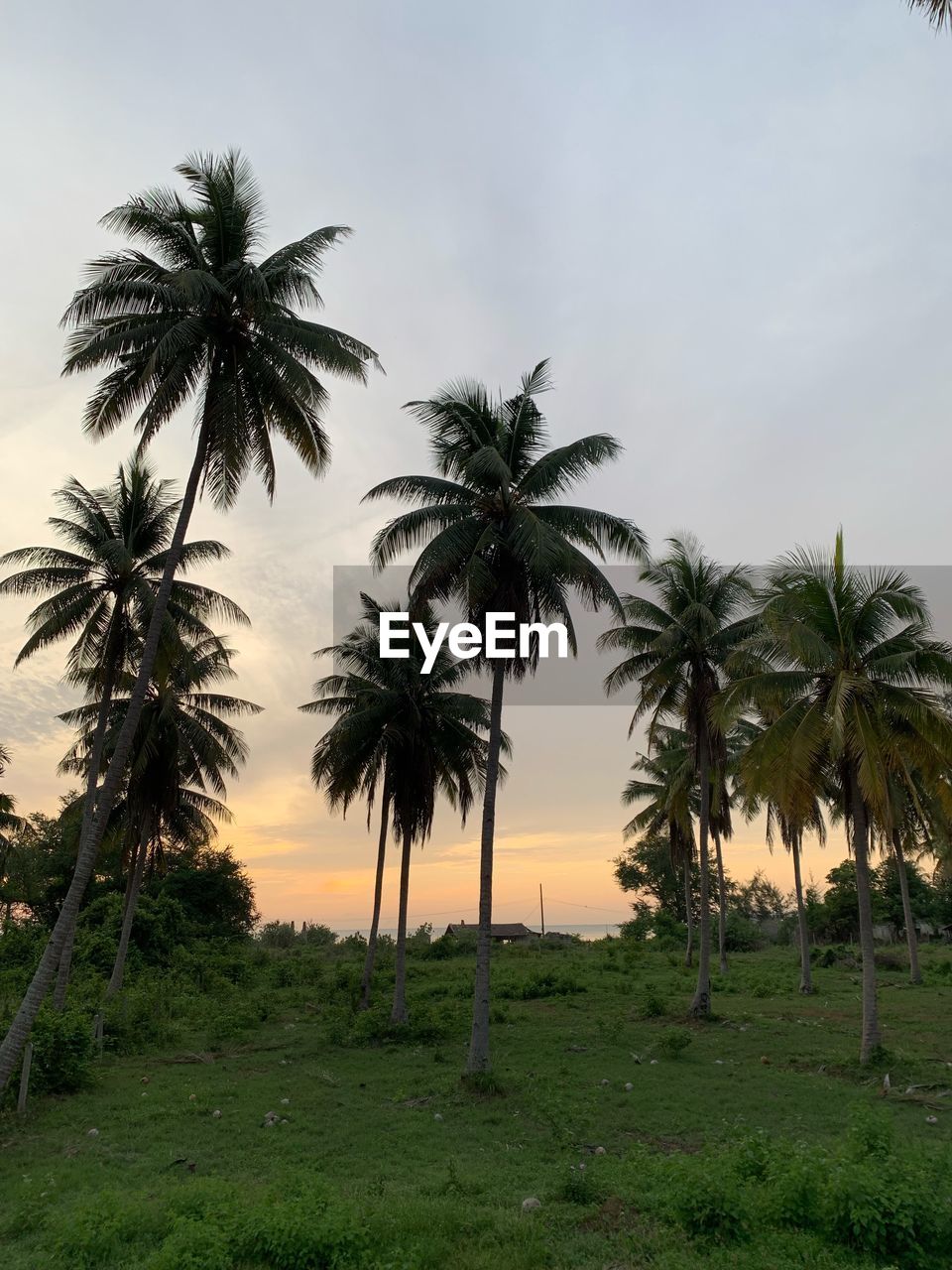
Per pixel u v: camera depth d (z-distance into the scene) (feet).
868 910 57.11
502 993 97.19
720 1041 64.75
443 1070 55.72
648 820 135.95
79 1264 23.38
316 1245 22.40
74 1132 41.73
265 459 52.60
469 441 59.36
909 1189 22.71
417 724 74.43
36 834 144.05
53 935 43.68
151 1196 30.63
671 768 114.93
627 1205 27.84
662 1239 23.70
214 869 162.91
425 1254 22.76
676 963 139.33
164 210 49.26
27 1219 28.27
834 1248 21.75
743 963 141.69
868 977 55.83
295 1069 57.93
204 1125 42.57
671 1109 44.16
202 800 106.22
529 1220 26.07
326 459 52.95
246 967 113.60
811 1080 51.19
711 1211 24.00
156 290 47.09
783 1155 27.55
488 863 54.60
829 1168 24.98
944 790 56.65
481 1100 47.21
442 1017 73.46
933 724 54.24
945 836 85.30
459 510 57.00
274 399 51.42
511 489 58.29
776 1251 21.71
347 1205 25.58
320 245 51.37
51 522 71.87
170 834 110.01
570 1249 24.09
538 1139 39.58
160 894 135.44
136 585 69.92
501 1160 36.27
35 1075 49.03
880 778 53.52
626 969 125.90
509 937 242.58
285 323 49.60
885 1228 21.52
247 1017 76.89
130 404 50.11
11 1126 42.88
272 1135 40.55
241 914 166.61
